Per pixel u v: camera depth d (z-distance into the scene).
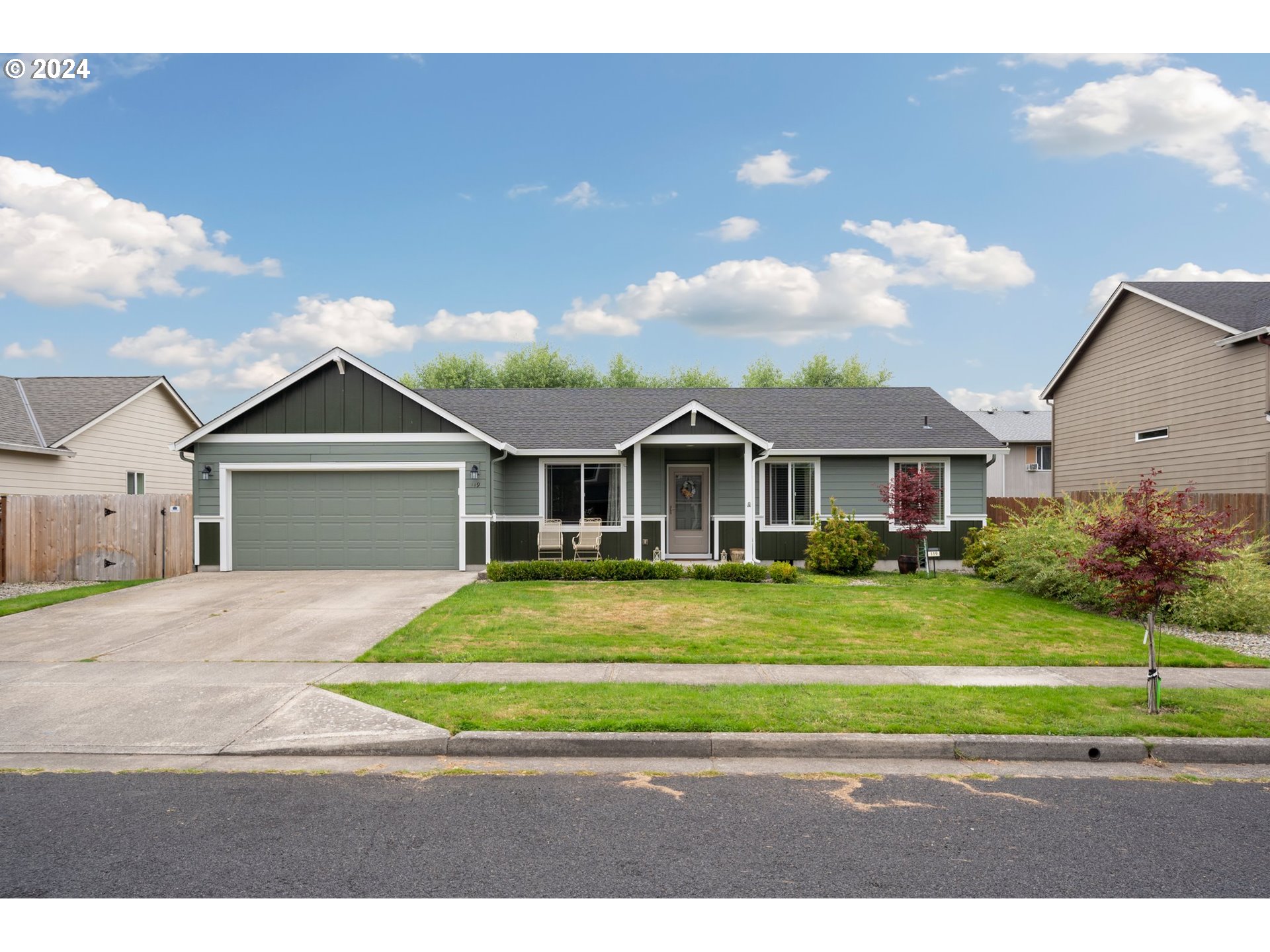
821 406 22.11
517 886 4.03
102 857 4.34
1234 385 17.70
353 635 10.38
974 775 5.81
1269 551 13.97
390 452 17.72
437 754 6.22
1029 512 18.42
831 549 17.50
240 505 17.81
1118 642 10.08
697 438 17.72
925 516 17.91
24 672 8.45
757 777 5.72
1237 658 9.16
